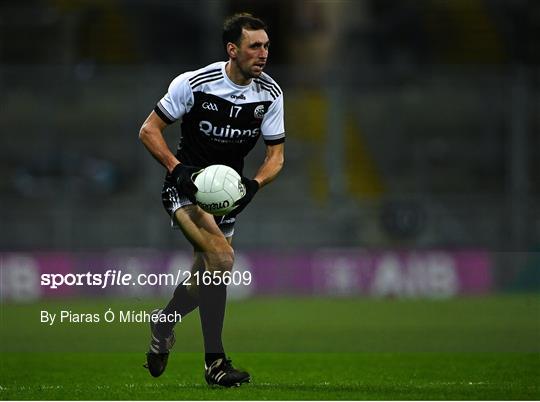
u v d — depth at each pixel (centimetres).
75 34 8500
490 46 8481
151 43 8450
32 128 7644
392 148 7744
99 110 7756
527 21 8531
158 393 2206
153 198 6569
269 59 8438
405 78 7181
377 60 8419
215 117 2306
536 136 7294
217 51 8069
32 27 8506
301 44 8438
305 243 6700
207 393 2195
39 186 7550
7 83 6631
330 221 6725
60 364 3212
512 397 2159
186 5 8456
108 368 3077
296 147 7562
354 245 6712
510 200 6738
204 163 2370
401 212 6725
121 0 8581
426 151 7738
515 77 7319
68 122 7688
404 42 8469
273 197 7344
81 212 6538
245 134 2350
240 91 2300
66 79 6681
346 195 7206
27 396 2195
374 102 7819
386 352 3575
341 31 8456
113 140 7681
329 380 2645
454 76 8312
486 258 6469
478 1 8606
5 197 7525
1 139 7606
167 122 2311
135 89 7881
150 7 8531
